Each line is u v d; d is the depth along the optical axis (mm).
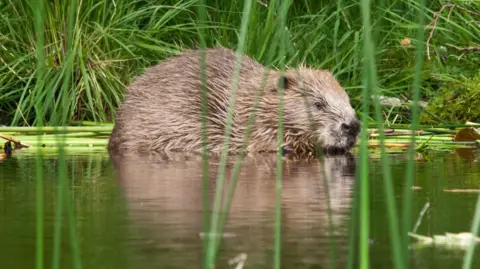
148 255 4680
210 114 11336
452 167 9070
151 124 11445
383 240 5184
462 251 4910
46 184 7707
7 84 12859
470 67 13906
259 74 11586
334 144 11227
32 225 5645
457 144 11375
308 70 11727
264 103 11305
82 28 13320
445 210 6250
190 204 6500
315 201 6730
